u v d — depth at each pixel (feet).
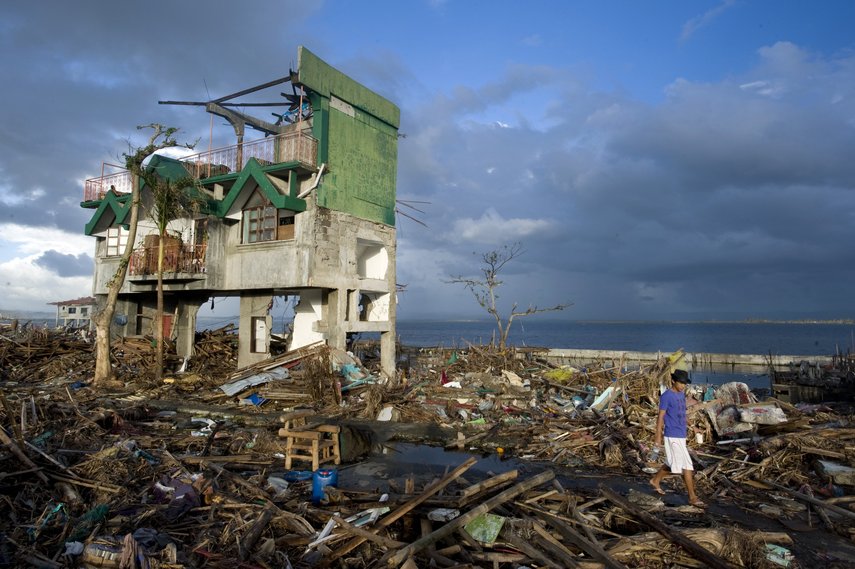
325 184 68.90
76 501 24.49
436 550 19.95
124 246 87.92
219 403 57.88
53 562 18.70
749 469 32.42
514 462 38.14
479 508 22.29
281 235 70.59
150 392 62.44
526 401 59.62
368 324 76.23
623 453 38.11
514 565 19.48
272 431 44.86
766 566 20.20
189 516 23.80
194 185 70.74
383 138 80.38
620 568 18.74
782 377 105.81
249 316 73.56
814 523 25.20
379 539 20.48
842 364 100.94
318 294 73.00
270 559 20.02
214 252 72.54
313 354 61.72
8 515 22.62
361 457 39.37
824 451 32.42
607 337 422.41
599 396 55.52
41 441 31.73
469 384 70.03
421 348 138.21
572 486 31.45
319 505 25.96
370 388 57.16
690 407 42.16
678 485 31.37
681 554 20.54
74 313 159.53
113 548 19.08
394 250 81.66
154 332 90.12
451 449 42.27
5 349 77.51
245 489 27.66
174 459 31.48
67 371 74.28
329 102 69.87
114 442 35.29
